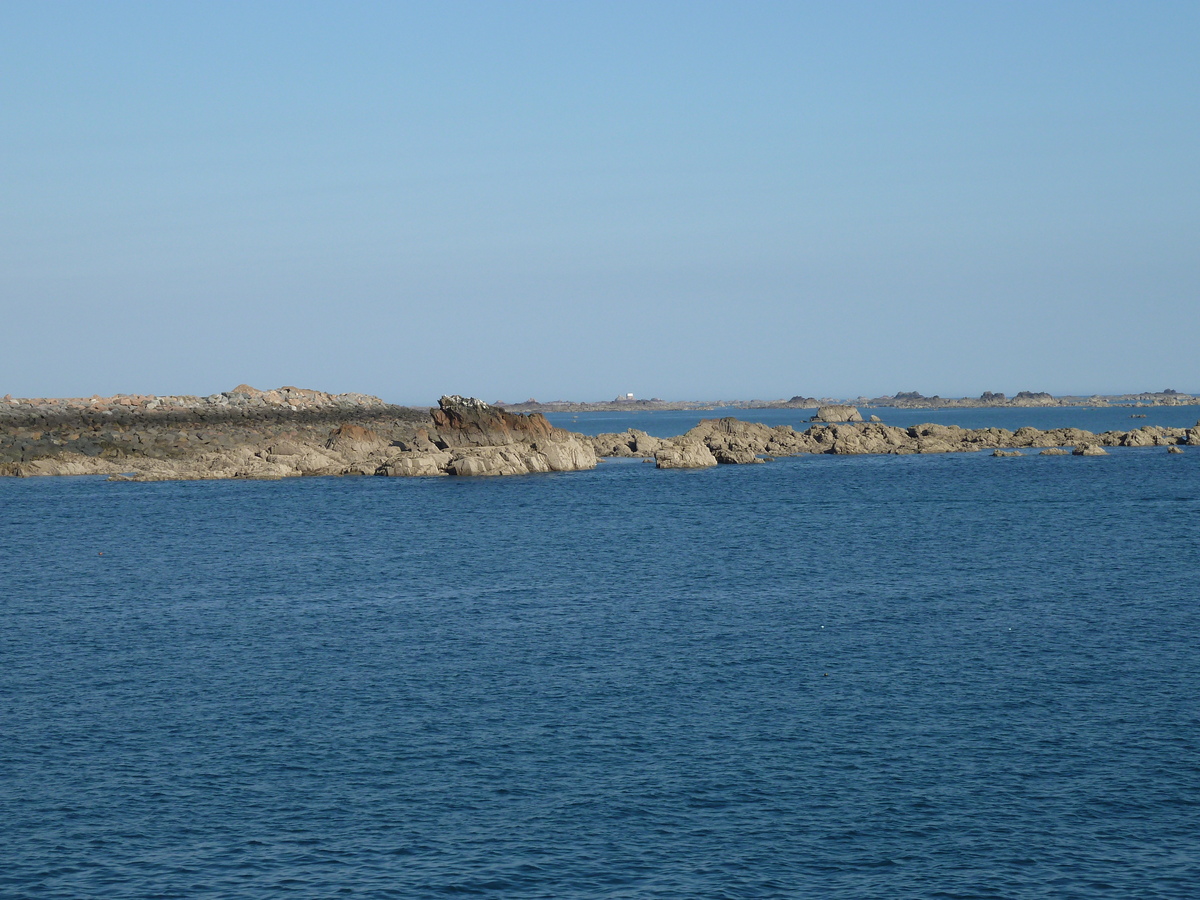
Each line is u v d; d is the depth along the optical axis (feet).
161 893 99.45
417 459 556.10
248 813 115.65
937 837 109.19
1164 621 194.29
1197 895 98.27
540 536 326.85
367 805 117.29
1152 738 133.80
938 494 437.99
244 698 153.89
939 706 147.23
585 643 184.75
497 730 139.54
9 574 262.06
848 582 240.73
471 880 101.65
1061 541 297.12
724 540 313.32
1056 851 106.32
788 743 134.00
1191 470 526.98
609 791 120.37
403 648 182.19
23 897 98.68
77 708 149.89
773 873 102.73
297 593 234.79
